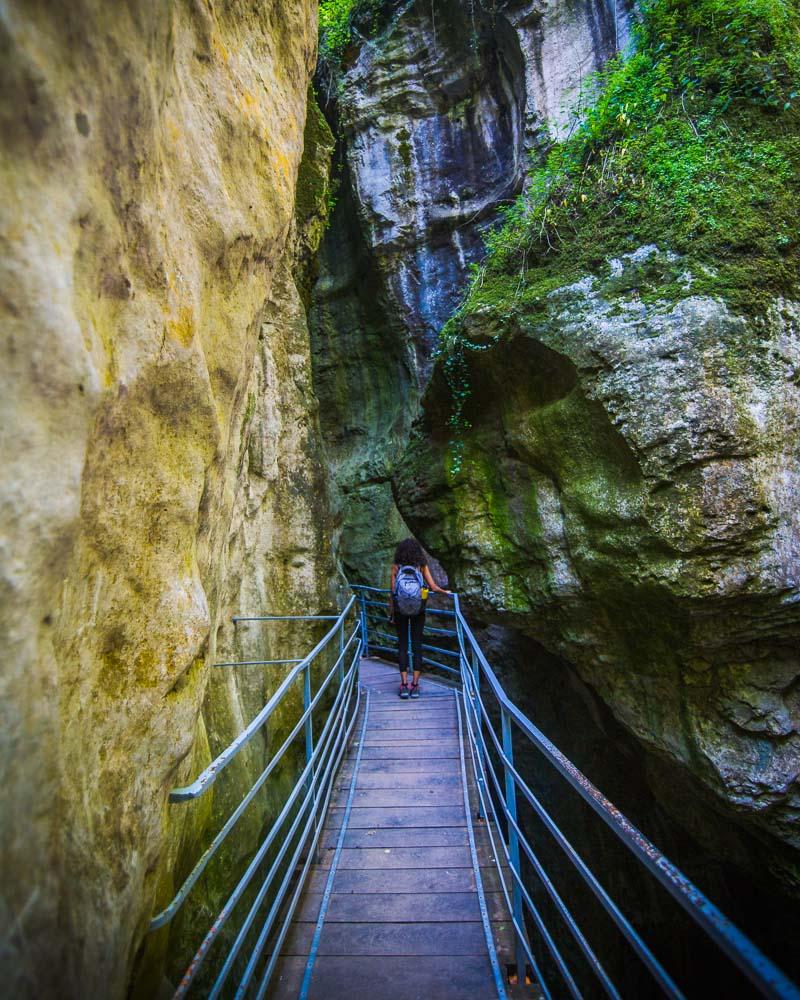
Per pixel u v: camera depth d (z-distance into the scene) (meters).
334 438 13.09
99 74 1.40
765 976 0.92
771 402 4.20
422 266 11.15
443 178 10.91
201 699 2.15
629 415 4.38
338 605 6.26
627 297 4.65
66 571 1.26
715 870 6.47
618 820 1.55
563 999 6.60
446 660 10.41
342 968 2.95
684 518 4.14
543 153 8.11
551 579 5.21
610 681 5.37
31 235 1.15
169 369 1.87
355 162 11.29
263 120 2.93
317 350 13.04
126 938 1.51
